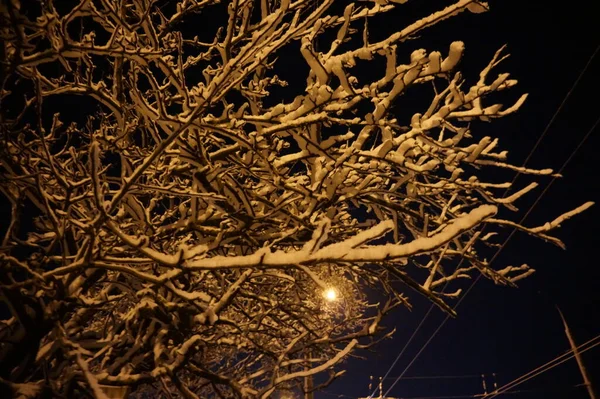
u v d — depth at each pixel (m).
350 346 3.31
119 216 3.25
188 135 3.24
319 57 2.80
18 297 2.46
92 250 2.43
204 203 3.62
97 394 2.10
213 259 2.19
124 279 3.81
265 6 3.11
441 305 3.42
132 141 3.63
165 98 3.90
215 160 3.24
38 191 2.45
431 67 2.39
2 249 2.51
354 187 3.41
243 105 2.96
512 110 2.78
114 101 3.12
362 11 3.03
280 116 2.96
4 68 2.42
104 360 2.99
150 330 3.30
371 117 2.76
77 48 2.47
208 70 3.11
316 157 3.29
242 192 3.18
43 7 2.30
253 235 3.47
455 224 1.75
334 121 3.06
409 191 3.59
